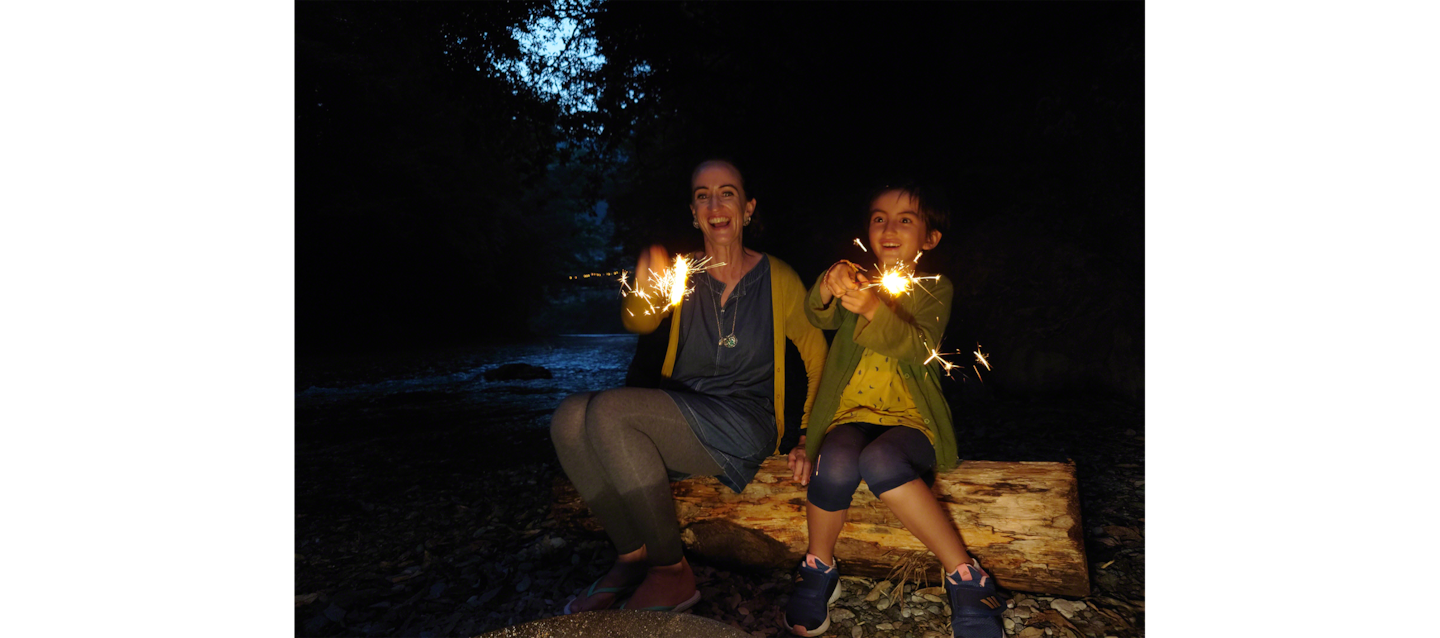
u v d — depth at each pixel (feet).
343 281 70.69
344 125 68.13
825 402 8.27
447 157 75.77
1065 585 7.70
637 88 40.06
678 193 48.65
